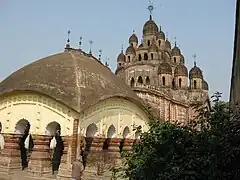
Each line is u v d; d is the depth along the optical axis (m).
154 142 6.28
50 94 12.53
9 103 13.62
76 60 14.97
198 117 6.30
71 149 12.02
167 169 5.78
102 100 13.00
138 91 26.09
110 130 13.98
